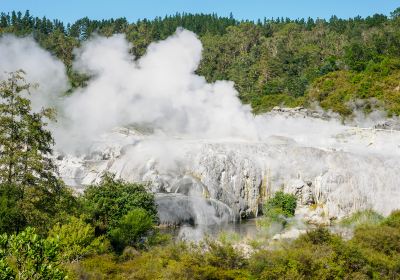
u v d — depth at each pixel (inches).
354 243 1376.7
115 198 1668.3
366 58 5890.8
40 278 554.9
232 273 1158.3
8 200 1196.5
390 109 4581.7
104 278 1123.9
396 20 7386.8
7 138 1285.7
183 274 1130.0
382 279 1251.8
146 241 1528.1
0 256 539.2
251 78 6358.3
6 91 1317.7
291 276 1138.0
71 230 1256.8
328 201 2415.1
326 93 5265.8
